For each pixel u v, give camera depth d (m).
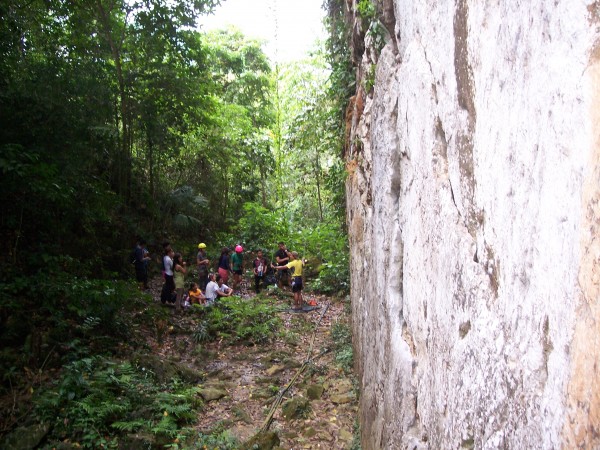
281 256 13.76
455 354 2.02
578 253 1.11
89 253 10.54
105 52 12.76
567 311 1.16
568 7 1.17
